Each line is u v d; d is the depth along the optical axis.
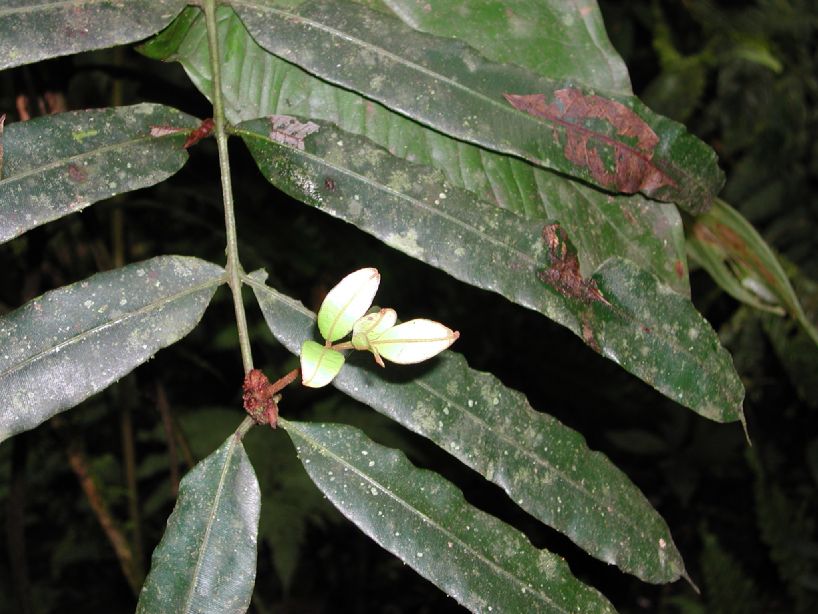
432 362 0.33
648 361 0.34
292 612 1.32
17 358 0.30
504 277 0.34
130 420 0.85
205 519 0.30
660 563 0.34
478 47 0.40
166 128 0.35
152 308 0.32
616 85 0.40
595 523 0.33
